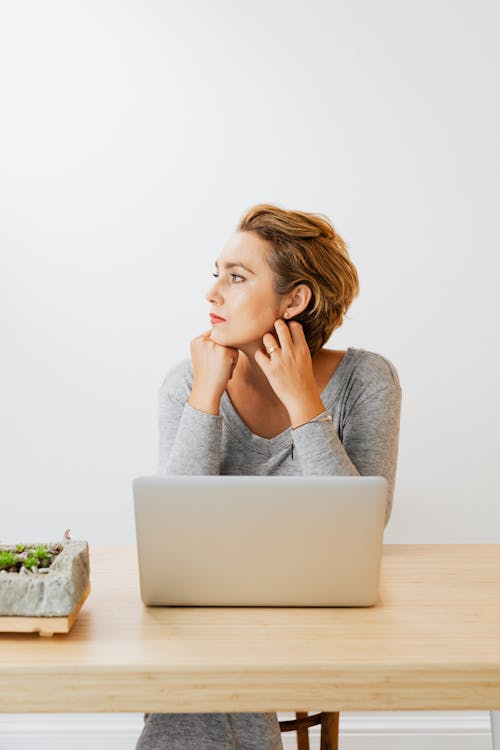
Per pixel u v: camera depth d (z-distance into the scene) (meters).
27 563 1.04
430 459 2.51
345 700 0.93
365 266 2.50
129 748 2.30
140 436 2.52
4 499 2.52
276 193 2.50
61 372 2.51
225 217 2.50
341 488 1.07
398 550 1.38
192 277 2.51
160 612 1.10
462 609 1.10
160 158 2.50
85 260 2.50
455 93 2.47
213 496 1.08
